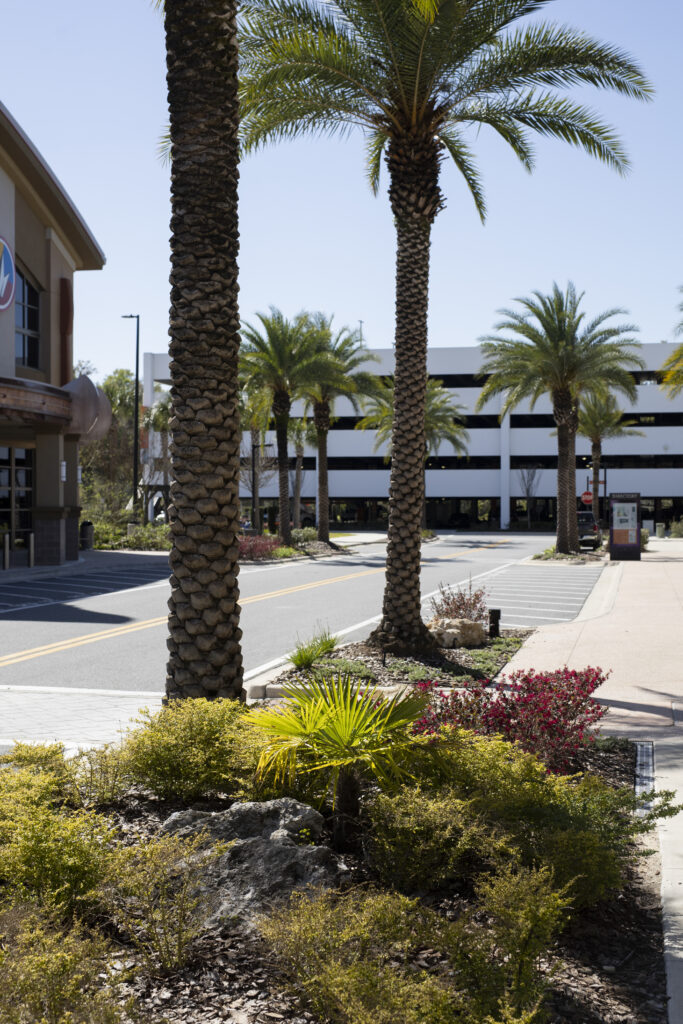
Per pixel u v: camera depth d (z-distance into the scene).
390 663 12.23
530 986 3.36
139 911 4.20
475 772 5.38
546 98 14.81
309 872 4.34
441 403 60.91
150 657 13.66
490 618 14.92
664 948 4.14
